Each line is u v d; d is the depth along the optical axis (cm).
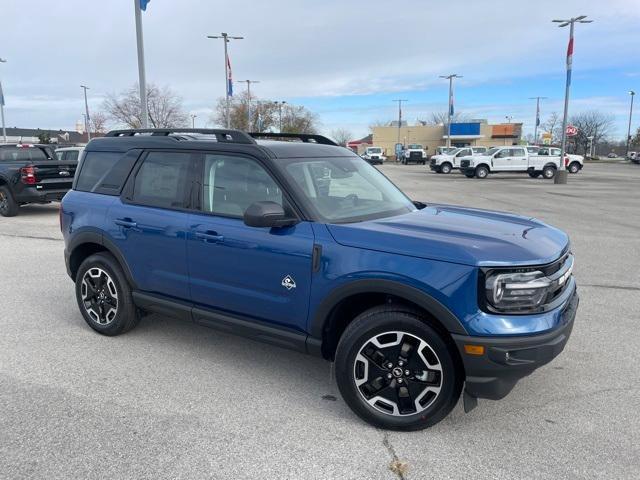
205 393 383
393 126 9131
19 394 378
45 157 1459
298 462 300
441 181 3002
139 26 1499
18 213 1297
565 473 291
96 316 492
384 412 333
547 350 304
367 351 334
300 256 350
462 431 335
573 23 2692
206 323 416
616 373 421
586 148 9600
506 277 300
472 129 8569
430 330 315
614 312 572
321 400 375
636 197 1966
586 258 848
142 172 455
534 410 362
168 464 297
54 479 283
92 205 479
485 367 302
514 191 2255
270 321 378
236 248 379
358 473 291
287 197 366
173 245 418
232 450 312
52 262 799
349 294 332
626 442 323
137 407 361
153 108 4359
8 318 543
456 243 315
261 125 6456
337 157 438
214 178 406
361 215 379
